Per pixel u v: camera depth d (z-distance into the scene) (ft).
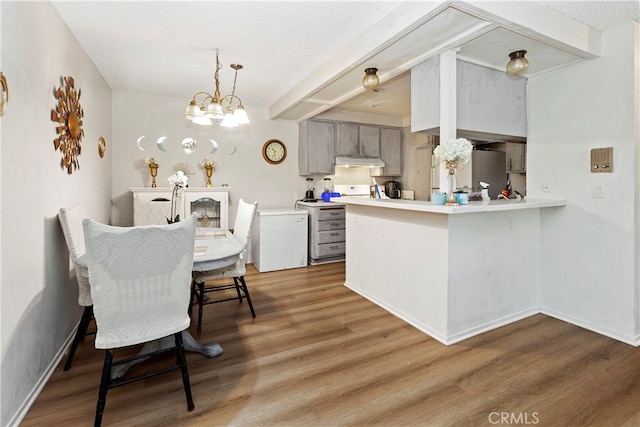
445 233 7.61
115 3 6.95
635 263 7.53
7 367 4.85
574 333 8.12
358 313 9.48
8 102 4.93
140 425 5.03
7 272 4.89
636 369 6.47
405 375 6.34
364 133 17.48
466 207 6.97
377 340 7.80
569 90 8.68
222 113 8.79
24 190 5.45
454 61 7.91
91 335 8.09
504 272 8.69
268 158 16.21
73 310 7.91
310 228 15.62
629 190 7.57
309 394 5.78
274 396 5.73
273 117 15.70
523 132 9.66
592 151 8.19
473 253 8.02
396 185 19.07
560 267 9.00
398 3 7.03
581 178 8.46
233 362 6.84
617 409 5.33
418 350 7.30
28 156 5.59
